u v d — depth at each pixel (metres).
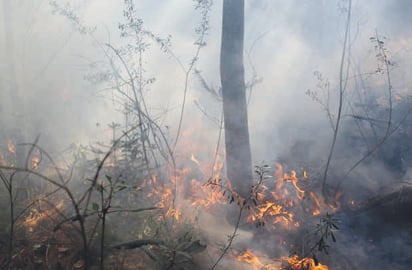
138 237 3.79
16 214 3.91
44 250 3.62
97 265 3.42
